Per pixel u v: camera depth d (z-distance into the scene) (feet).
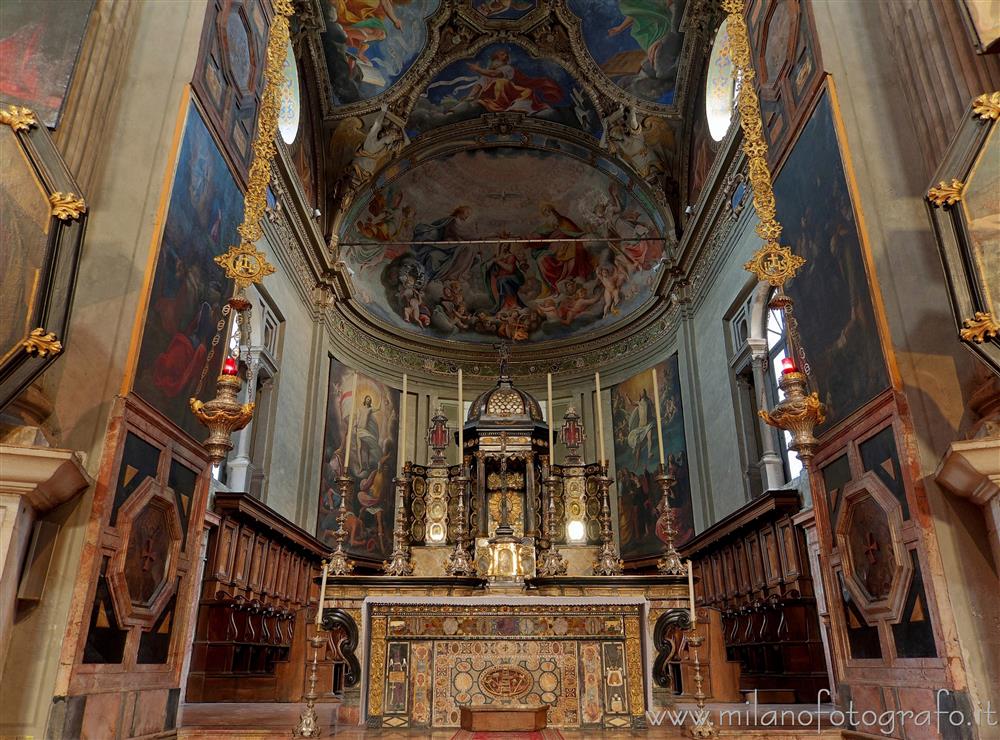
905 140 19.77
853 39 21.49
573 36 48.24
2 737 13.98
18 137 15.37
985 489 14.82
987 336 14.28
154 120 19.93
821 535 20.81
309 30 43.65
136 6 21.15
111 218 18.58
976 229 14.97
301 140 46.42
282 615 35.63
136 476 17.43
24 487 14.02
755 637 31.65
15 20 17.52
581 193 58.75
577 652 19.11
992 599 15.38
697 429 45.96
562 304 61.36
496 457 40.91
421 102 52.03
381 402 54.80
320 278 48.75
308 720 17.02
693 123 49.29
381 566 50.49
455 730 18.07
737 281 40.47
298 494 43.73
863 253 18.84
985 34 15.69
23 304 14.56
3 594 13.82
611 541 26.07
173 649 19.27
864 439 18.58
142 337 17.84
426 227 59.62
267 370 39.40
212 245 22.47
